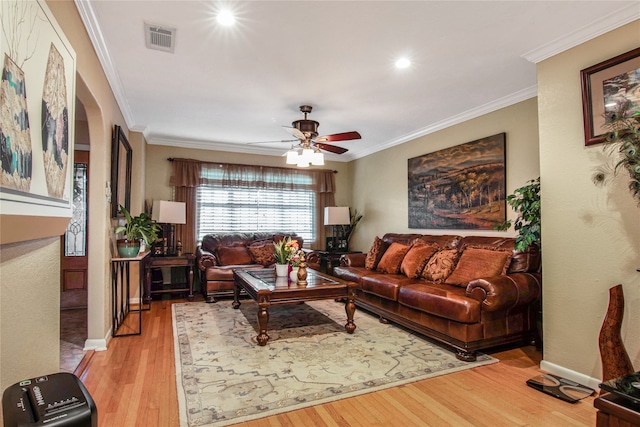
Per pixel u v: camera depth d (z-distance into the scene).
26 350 1.37
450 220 4.60
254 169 6.24
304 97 3.75
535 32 2.47
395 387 2.40
